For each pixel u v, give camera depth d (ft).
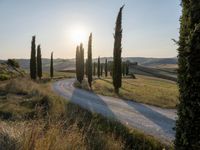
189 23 16.90
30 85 95.20
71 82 215.92
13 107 51.11
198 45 16.01
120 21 111.86
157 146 32.30
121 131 36.86
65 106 54.08
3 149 18.40
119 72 112.16
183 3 17.69
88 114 50.29
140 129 42.22
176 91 154.10
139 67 528.22
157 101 84.69
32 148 19.03
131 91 131.54
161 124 47.47
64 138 21.36
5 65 223.71
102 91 125.39
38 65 214.28
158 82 272.31
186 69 16.83
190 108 16.33
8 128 21.98
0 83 109.70
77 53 191.31
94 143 26.96
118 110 64.34
